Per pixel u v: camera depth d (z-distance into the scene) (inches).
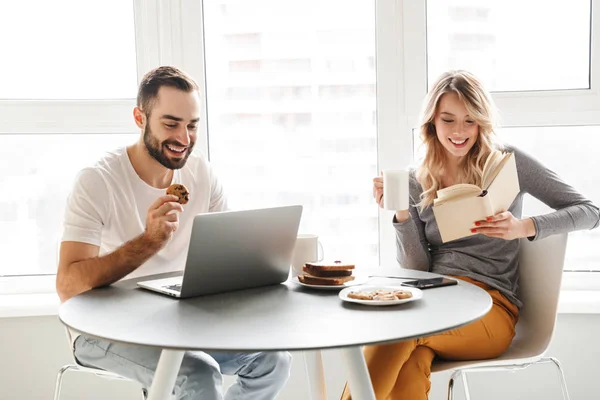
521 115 102.3
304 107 107.4
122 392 103.0
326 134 107.7
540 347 78.5
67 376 102.8
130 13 107.5
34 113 105.4
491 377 101.1
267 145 108.3
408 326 52.7
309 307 59.4
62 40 107.5
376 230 108.6
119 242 76.5
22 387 102.9
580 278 104.7
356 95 106.8
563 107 101.3
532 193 84.6
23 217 108.9
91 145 108.3
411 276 71.7
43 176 108.3
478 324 76.1
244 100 107.7
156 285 66.9
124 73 108.2
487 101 83.7
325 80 106.8
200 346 48.9
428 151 86.3
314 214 109.0
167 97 75.2
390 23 103.4
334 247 109.3
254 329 52.8
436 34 104.6
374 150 107.3
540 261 81.9
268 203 109.0
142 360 68.8
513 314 80.7
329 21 106.0
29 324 102.2
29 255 109.5
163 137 75.9
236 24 106.5
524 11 103.1
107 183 75.2
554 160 104.3
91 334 52.3
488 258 83.5
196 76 105.7
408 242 84.8
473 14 103.9
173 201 67.8
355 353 58.2
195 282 62.7
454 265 83.7
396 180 71.6
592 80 101.1
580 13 102.1
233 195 109.0
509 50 103.9
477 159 84.1
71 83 107.9
